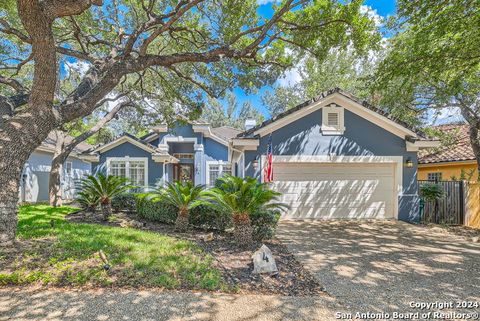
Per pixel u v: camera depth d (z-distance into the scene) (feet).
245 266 17.61
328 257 20.84
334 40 29.53
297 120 35.35
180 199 26.76
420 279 16.75
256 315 12.14
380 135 35.96
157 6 34.71
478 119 41.29
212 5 31.55
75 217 34.96
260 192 21.16
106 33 35.86
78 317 11.53
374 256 21.24
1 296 13.05
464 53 28.50
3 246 18.11
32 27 18.25
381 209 36.45
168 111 47.16
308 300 13.74
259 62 33.32
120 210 40.91
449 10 26.14
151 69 41.55
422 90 43.83
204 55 28.60
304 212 35.91
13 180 19.21
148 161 52.95
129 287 14.28
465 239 27.02
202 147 58.49
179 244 21.16
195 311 12.30
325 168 36.11
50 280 14.39
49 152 60.49
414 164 35.88
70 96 25.13
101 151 52.90
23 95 25.07
